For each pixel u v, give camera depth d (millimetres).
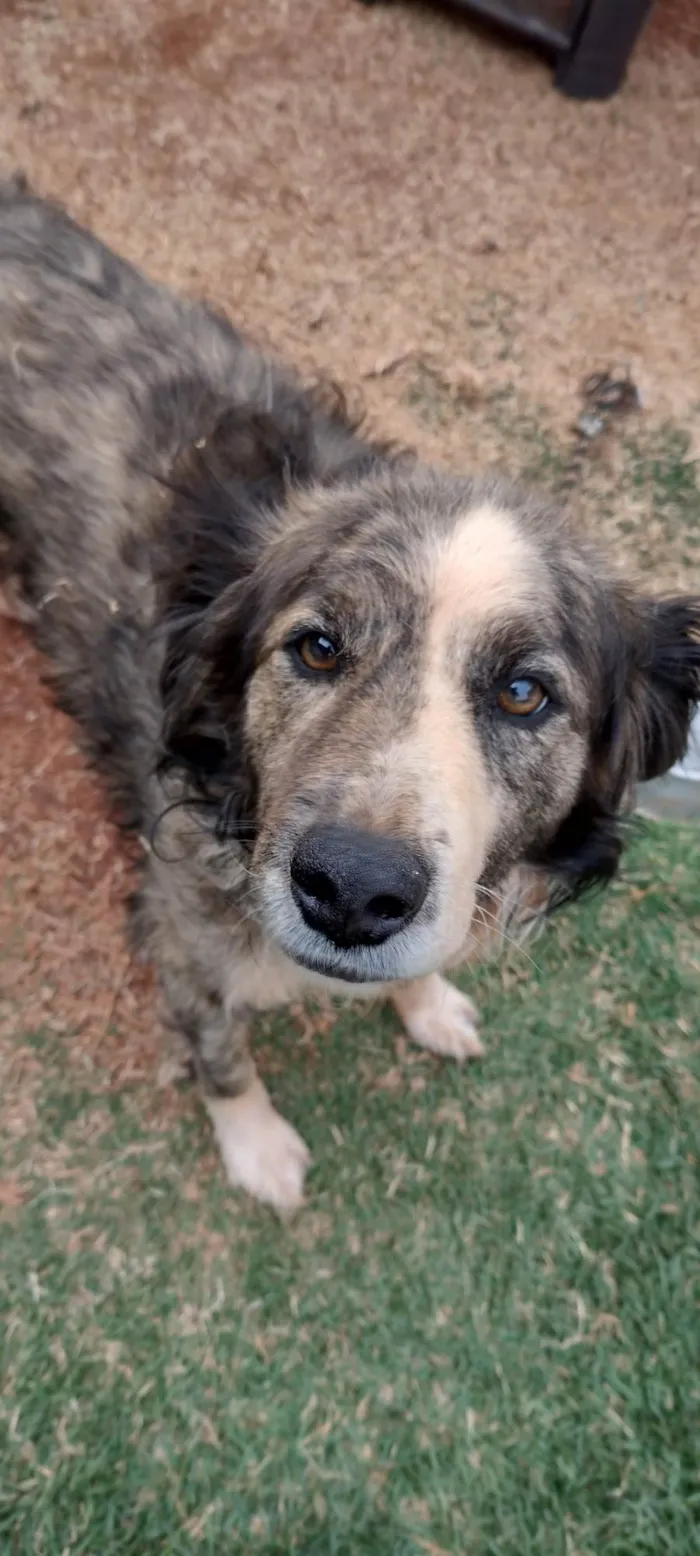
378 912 259
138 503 431
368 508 324
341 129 779
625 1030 517
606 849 378
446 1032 503
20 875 531
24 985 510
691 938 540
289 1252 465
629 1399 439
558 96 823
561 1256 469
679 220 775
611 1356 448
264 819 295
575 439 680
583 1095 503
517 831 318
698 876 551
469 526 304
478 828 280
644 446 679
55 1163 478
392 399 680
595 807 363
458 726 280
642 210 776
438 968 296
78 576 451
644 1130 496
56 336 471
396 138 780
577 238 755
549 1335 453
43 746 557
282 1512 416
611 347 713
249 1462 425
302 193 747
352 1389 440
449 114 799
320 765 267
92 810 545
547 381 697
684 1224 476
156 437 435
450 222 750
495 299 724
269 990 403
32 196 542
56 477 459
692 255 761
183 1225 469
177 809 381
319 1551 408
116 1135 485
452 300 720
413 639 287
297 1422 433
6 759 553
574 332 717
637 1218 477
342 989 400
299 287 711
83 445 452
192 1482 420
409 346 698
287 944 289
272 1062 504
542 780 313
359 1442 430
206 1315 452
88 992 511
